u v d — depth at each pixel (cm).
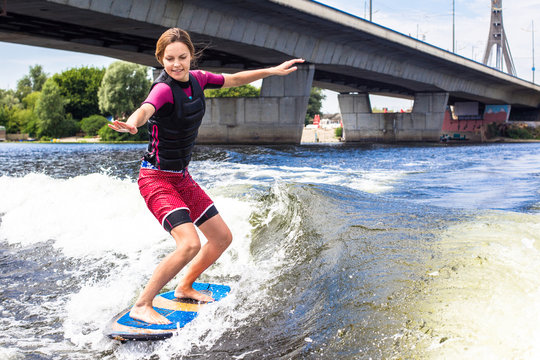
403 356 214
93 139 7244
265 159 1728
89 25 2370
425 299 252
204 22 2516
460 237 326
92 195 621
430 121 5384
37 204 614
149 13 2258
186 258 284
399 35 3506
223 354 253
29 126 8500
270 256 389
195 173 1078
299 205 468
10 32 2534
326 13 2798
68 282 385
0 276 408
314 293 302
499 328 214
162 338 270
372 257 322
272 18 2752
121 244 465
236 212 502
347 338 241
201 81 304
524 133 7394
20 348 274
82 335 291
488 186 847
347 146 3572
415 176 1073
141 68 7269
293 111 3544
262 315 292
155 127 284
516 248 287
